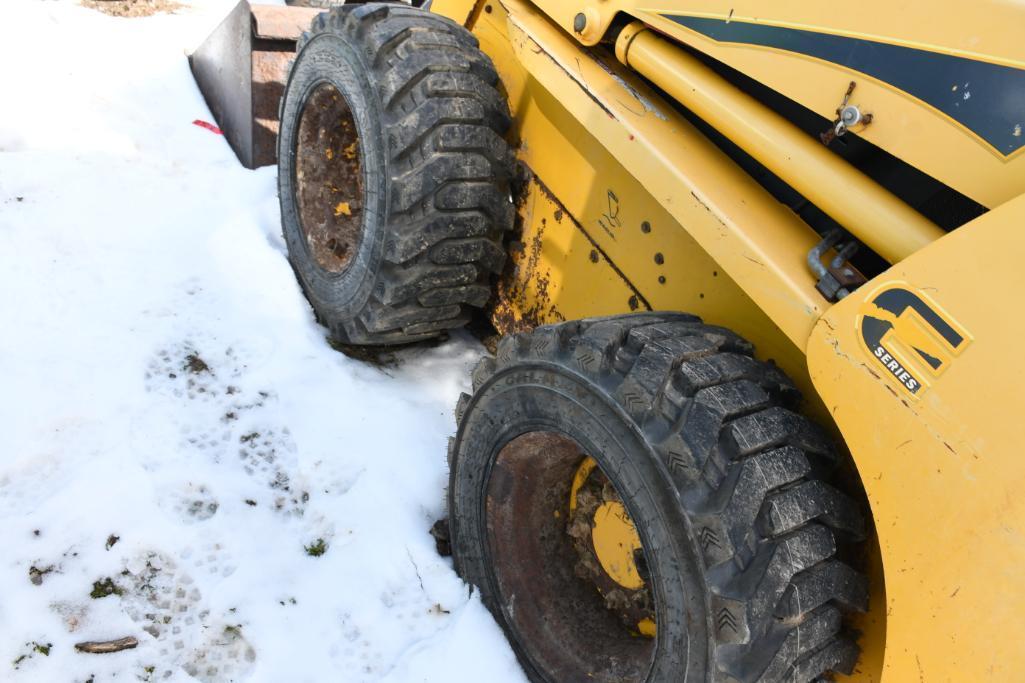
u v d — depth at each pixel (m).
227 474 2.61
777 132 1.83
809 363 1.61
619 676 2.05
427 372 3.26
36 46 4.50
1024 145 1.39
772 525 1.59
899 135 1.57
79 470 2.46
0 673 1.96
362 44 2.75
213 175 4.01
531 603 2.22
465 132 2.61
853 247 1.73
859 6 1.64
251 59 4.03
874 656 1.78
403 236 2.64
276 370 3.03
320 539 2.50
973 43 1.46
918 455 1.44
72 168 3.72
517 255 2.90
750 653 1.60
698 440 1.66
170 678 2.06
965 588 1.39
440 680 2.14
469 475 2.28
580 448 2.01
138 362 2.88
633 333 1.84
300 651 2.18
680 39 2.03
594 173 2.53
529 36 2.51
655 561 1.73
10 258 3.12
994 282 1.36
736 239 1.82
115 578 2.23
